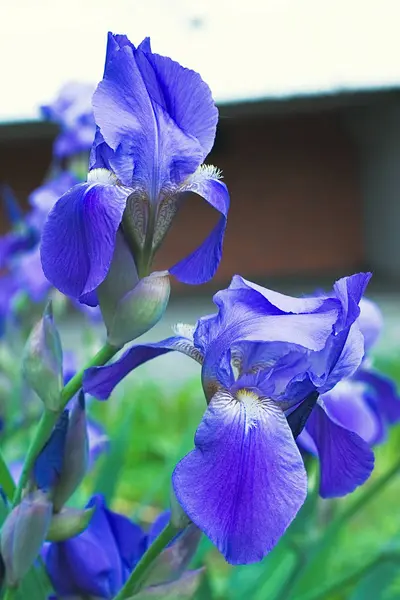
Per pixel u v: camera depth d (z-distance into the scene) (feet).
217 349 1.70
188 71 1.77
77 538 1.93
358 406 2.41
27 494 1.81
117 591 1.97
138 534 2.02
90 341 3.92
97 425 2.47
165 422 5.95
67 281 1.70
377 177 14.37
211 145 1.78
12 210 3.95
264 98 11.71
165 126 1.75
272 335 1.65
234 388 1.72
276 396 1.72
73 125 3.84
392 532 4.11
